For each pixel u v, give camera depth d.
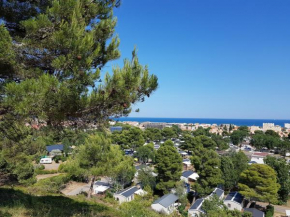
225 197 25.14
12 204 6.54
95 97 3.71
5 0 4.57
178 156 25.30
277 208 24.17
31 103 3.28
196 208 20.00
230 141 76.50
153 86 4.25
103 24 4.65
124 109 4.24
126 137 51.97
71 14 3.92
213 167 24.39
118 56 5.02
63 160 40.50
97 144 16.73
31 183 18.05
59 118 3.88
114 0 5.01
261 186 22.36
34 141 13.04
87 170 16.70
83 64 3.64
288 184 25.12
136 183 30.17
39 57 4.18
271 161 27.72
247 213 18.08
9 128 5.74
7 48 3.50
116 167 16.62
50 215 5.98
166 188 24.72
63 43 3.56
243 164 30.06
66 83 3.54
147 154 42.38
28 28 3.79
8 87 3.15
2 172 17.17
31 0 4.72
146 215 8.97
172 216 18.75
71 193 24.19
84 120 4.32
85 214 6.82
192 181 32.72
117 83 3.78
